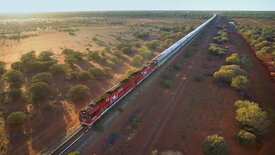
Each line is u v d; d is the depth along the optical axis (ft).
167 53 191.31
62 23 544.62
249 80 153.17
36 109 111.14
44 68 162.20
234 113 113.91
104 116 103.81
